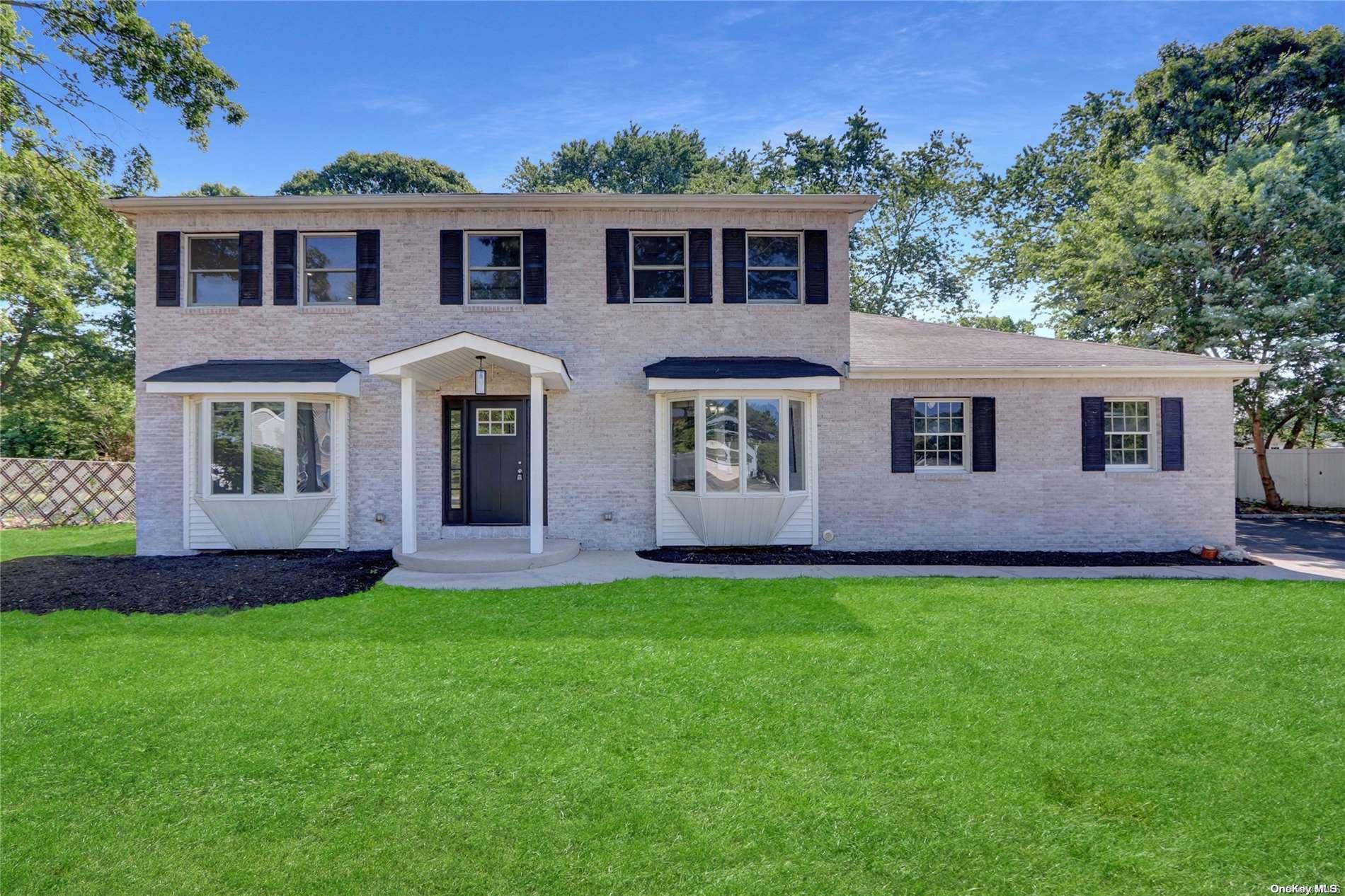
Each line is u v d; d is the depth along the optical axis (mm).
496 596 8336
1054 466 12477
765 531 11883
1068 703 4863
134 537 14156
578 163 40281
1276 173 18125
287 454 11391
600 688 5191
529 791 3699
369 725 4531
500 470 12477
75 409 25094
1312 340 17531
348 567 10172
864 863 3064
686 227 12398
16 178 13852
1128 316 20078
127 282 25219
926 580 9297
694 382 11266
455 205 12117
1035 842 3221
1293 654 5949
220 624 7074
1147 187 19969
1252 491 21859
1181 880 2947
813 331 12422
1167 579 9516
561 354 12273
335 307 12172
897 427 12391
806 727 4488
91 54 12180
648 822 3383
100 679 5426
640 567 10398
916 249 33344
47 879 2945
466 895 2840
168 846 3205
